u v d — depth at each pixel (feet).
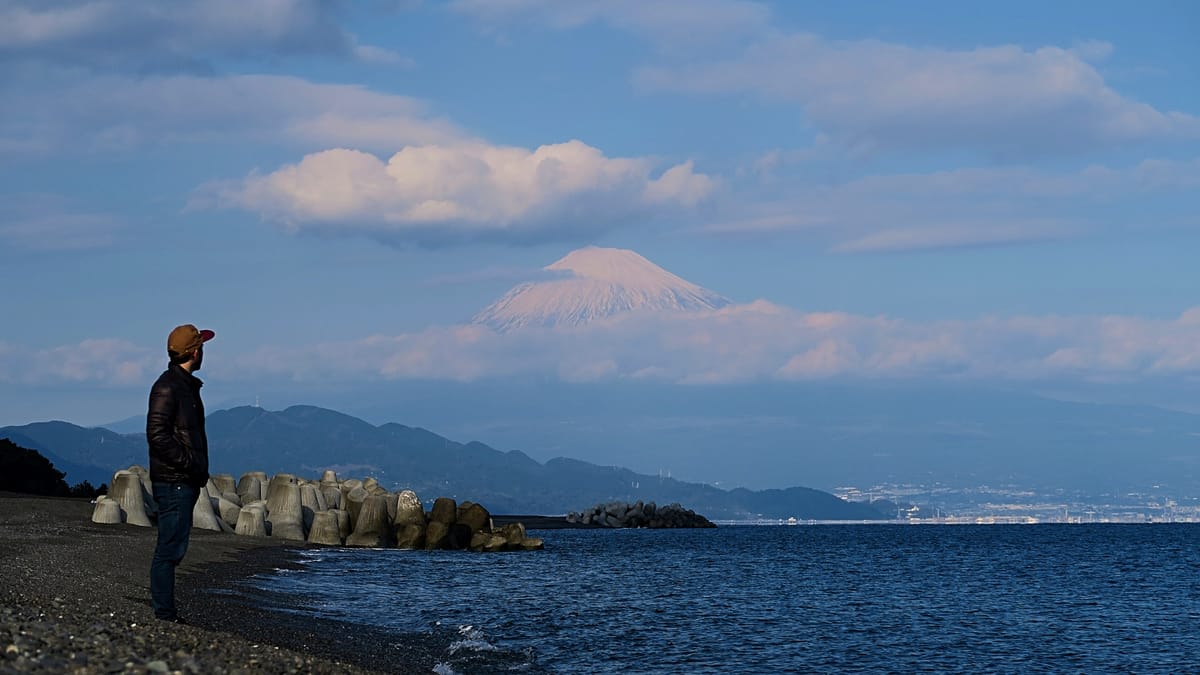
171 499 54.08
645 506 543.39
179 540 54.95
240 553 149.48
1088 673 88.69
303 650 63.87
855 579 188.14
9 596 56.65
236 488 222.07
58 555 93.81
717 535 450.71
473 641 81.82
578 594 131.95
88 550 104.37
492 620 98.12
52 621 46.80
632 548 284.41
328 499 228.84
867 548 339.36
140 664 37.91
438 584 131.75
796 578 185.26
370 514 214.07
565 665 76.02
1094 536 510.17
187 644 47.32
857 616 124.57
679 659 84.28
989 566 239.71
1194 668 92.02
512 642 85.35
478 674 67.15
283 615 82.38
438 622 92.07
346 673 49.14
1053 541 430.20
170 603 55.57
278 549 169.37
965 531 642.63
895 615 127.44
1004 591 168.55
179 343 53.36
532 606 113.19
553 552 241.55
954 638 107.76
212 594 91.45
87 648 39.96
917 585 177.99
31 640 39.75
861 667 86.63
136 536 133.59
